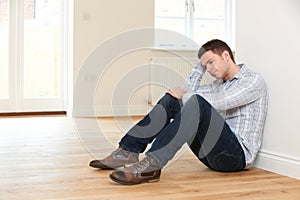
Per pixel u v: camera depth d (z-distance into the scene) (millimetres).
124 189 2070
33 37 6230
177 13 6852
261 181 2244
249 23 2652
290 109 2367
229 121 2535
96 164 2498
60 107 6363
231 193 2006
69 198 1917
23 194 1980
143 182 2178
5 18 6098
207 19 7016
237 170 2471
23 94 6195
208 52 2432
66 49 6320
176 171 2471
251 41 2639
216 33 7074
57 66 6352
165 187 2109
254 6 2609
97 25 6035
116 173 2137
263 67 2553
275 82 2467
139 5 6215
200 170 2500
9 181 2234
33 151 3205
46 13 6273
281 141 2424
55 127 4750
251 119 2482
